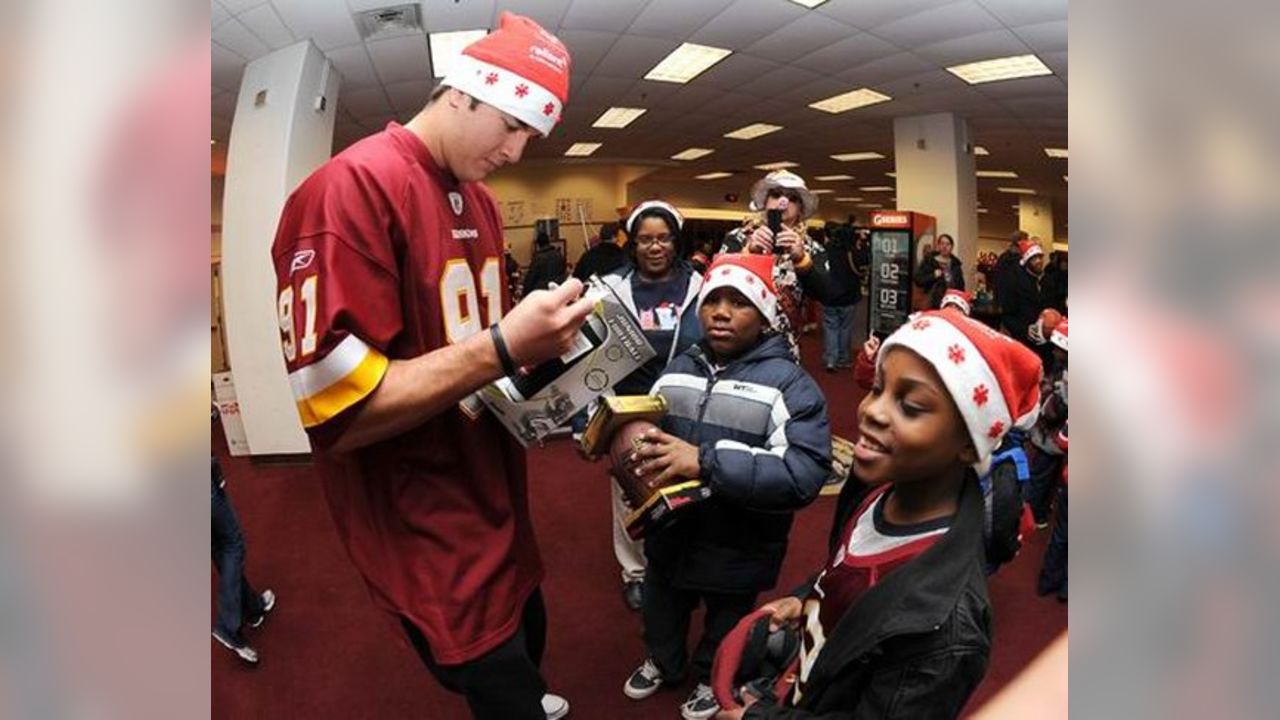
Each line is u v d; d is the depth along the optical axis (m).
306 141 4.89
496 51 0.88
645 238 2.29
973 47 5.77
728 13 5.10
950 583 0.73
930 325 0.78
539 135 0.93
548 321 0.79
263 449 4.32
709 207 17.48
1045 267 6.34
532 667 1.10
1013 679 0.63
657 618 1.88
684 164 14.12
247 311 4.41
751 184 17.16
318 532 3.28
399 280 0.88
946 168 8.65
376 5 4.52
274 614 2.53
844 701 0.79
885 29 5.41
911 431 0.77
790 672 1.03
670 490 1.30
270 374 4.32
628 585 2.51
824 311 6.93
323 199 0.81
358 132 8.33
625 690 2.01
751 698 1.07
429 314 0.91
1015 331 6.14
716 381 1.61
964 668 0.70
